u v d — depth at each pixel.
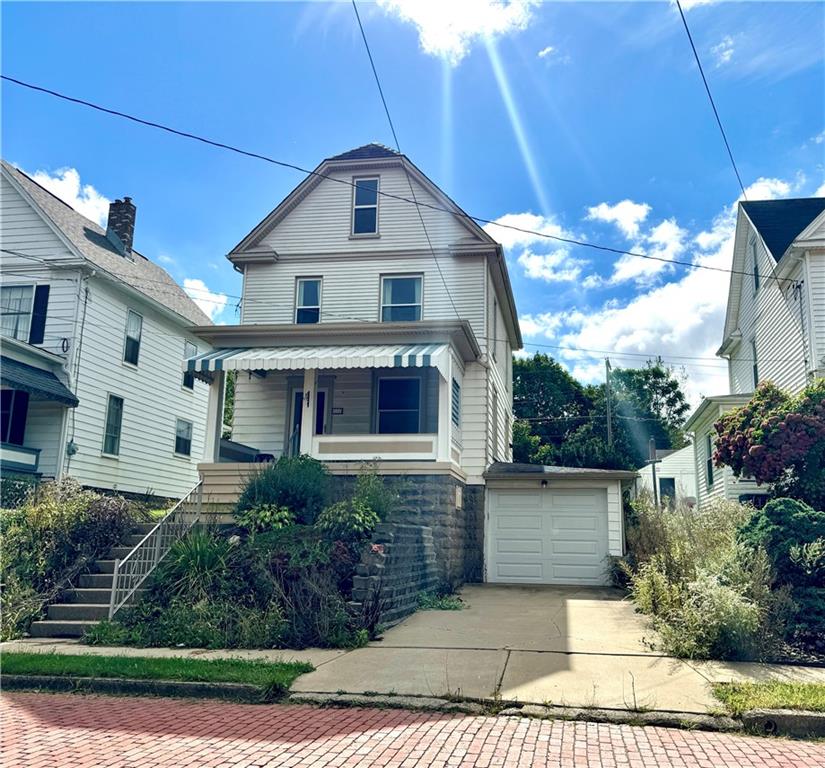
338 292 18.52
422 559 12.09
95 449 19.48
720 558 9.52
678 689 6.50
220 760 4.80
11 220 19.55
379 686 6.66
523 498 16.45
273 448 17.25
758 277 22.69
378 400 17.06
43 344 18.80
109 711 6.16
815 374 17.77
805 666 7.46
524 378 45.16
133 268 22.78
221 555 10.05
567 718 5.81
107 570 11.12
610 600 12.77
